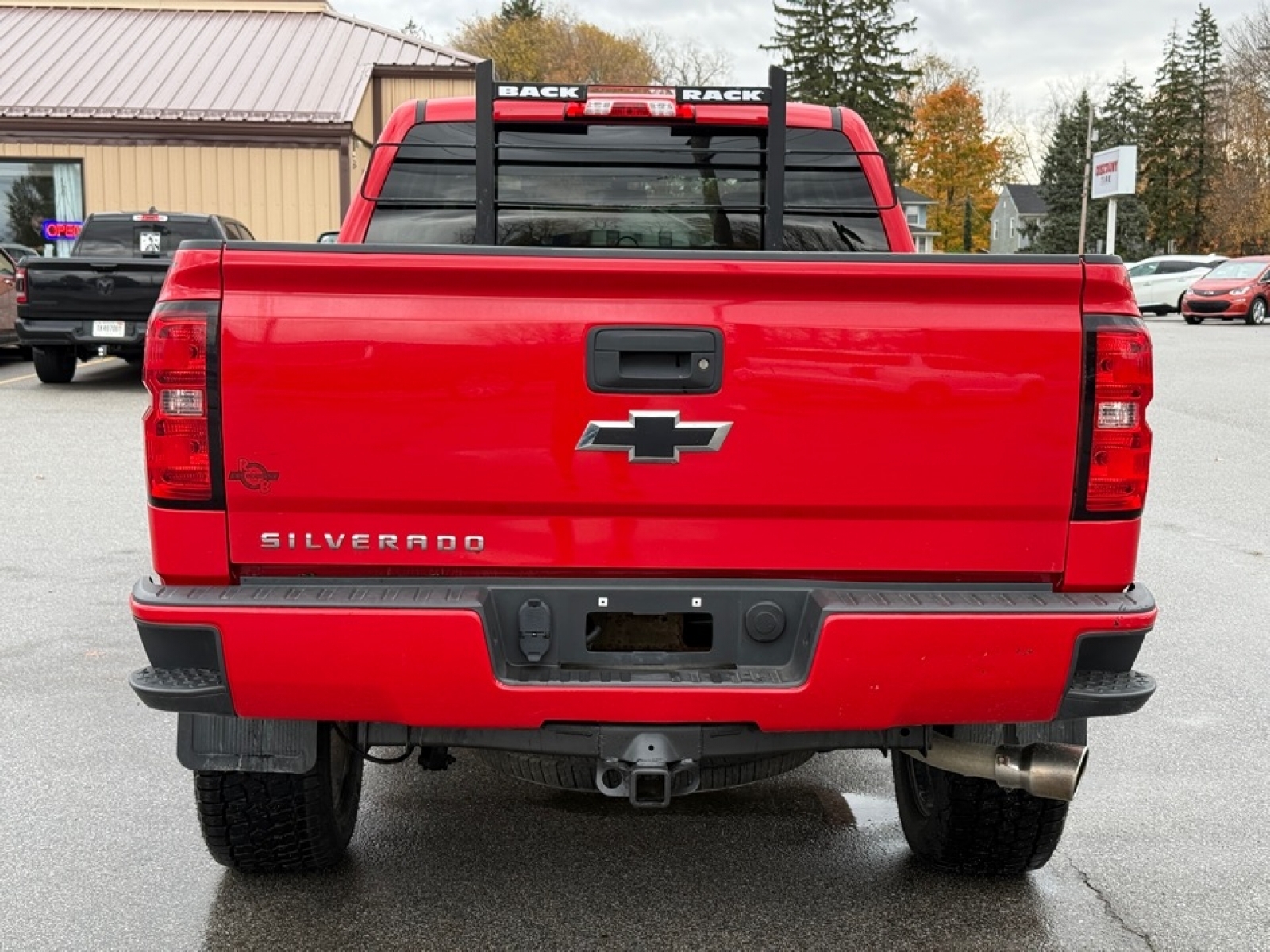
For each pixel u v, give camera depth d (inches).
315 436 116.0
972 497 118.8
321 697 115.3
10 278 680.4
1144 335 118.2
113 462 426.3
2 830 162.6
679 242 191.2
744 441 117.5
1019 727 128.3
